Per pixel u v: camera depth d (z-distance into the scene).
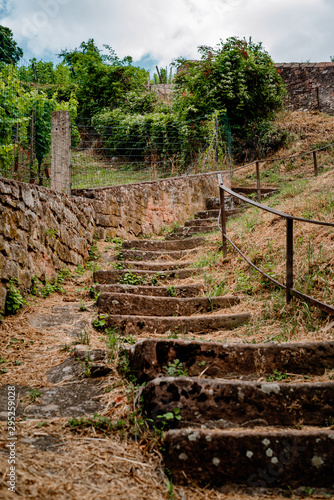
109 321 3.72
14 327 3.52
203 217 9.00
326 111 14.97
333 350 2.82
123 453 2.05
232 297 4.27
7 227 3.86
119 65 16.08
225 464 1.93
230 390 2.31
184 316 4.12
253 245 5.18
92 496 1.68
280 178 10.88
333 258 4.11
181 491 1.84
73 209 5.89
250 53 12.73
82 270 5.58
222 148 11.34
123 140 12.57
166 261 6.06
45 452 1.96
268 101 12.84
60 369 2.91
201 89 12.08
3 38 11.09
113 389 2.64
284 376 2.69
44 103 7.59
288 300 3.80
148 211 8.27
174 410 2.22
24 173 6.05
